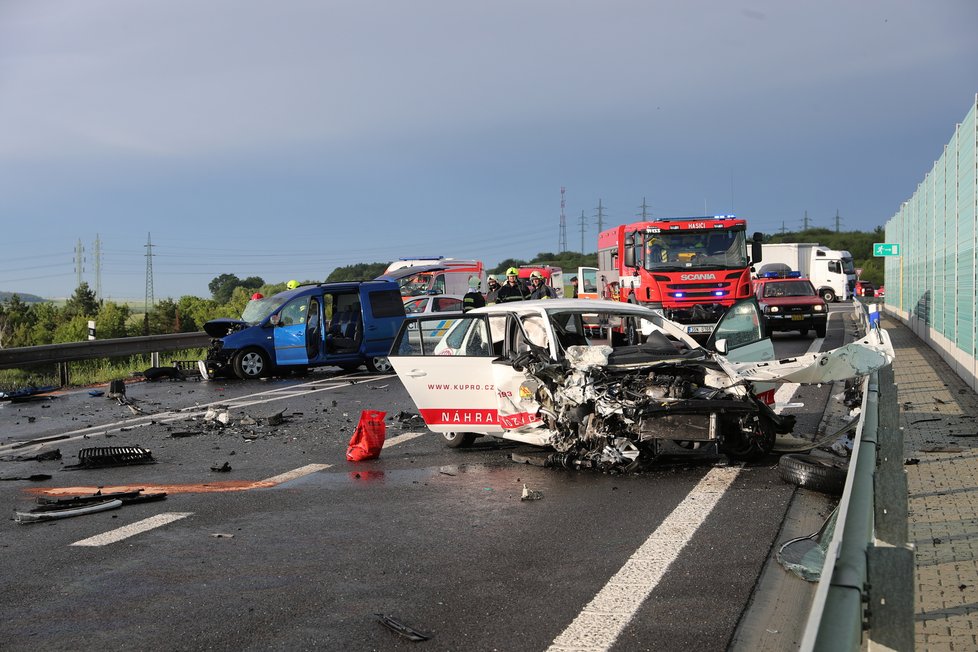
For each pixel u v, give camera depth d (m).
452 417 10.06
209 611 5.11
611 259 25.80
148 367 22.50
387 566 5.90
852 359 8.72
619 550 6.11
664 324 10.22
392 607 5.11
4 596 5.48
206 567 5.97
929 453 9.01
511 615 4.94
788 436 9.92
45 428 12.98
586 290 33.75
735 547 6.09
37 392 17.62
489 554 6.11
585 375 8.86
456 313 10.35
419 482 8.59
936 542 6.05
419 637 4.62
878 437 6.18
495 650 4.47
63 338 41.16
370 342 20.59
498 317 9.98
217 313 46.03
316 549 6.35
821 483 7.64
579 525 6.80
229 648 4.56
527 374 9.28
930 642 4.46
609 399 8.64
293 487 8.52
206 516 7.43
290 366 20.67
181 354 26.86
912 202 29.50
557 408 9.06
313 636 4.70
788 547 5.88
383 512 7.41
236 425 12.58
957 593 5.11
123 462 9.94
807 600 5.07
